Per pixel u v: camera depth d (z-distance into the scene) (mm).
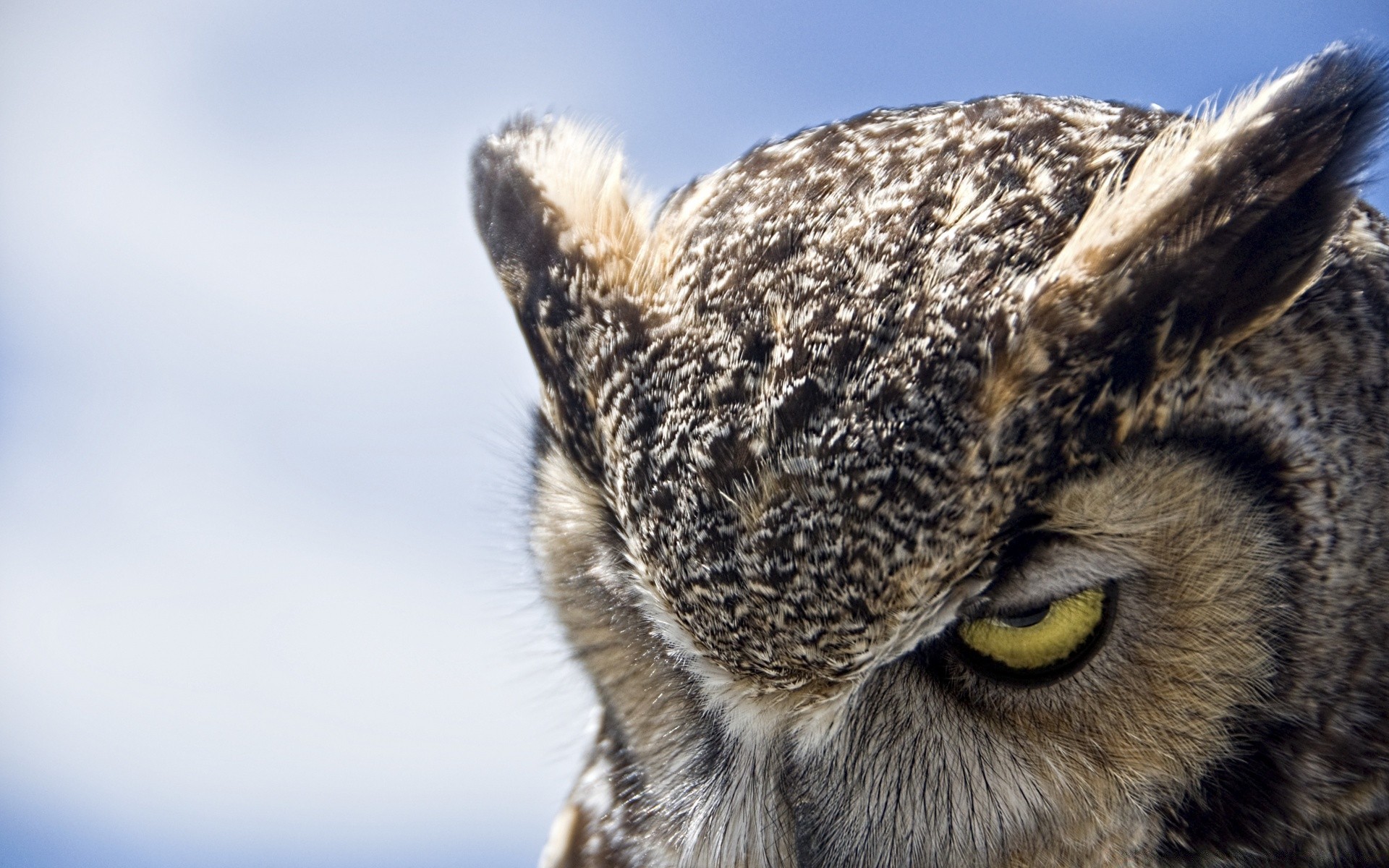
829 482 2521
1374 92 2537
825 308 2531
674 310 2547
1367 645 2535
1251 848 2545
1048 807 2547
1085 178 2549
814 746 2564
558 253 2570
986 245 2535
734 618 2535
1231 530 2527
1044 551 2525
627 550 2561
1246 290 2527
